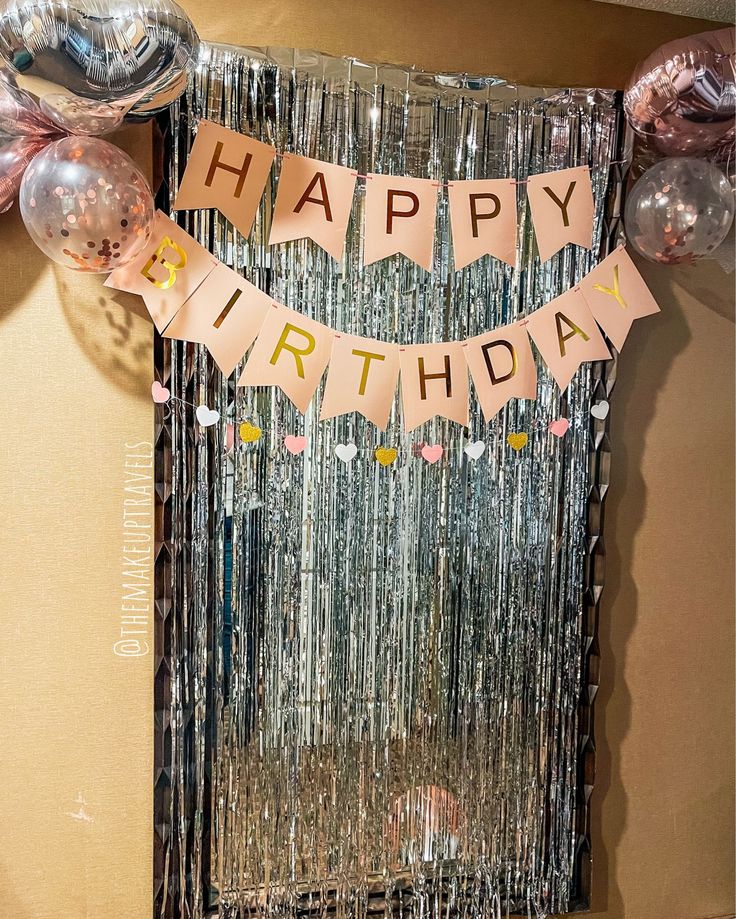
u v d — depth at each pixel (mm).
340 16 1688
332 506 1690
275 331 1588
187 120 1556
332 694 1713
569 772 1859
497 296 1745
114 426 1615
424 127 1684
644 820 1951
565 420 1764
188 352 1597
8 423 1571
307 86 1615
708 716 1986
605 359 1766
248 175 1559
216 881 1669
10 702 1592
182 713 1627
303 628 1689
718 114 1510
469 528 1771
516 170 1735
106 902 1644
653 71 1520
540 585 1816
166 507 1599
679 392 1929
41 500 1591
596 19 1827
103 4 1147
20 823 1603
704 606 1972
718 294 1941
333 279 1657
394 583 1733
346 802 1731
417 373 1667
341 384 1627
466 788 1798
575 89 1745
